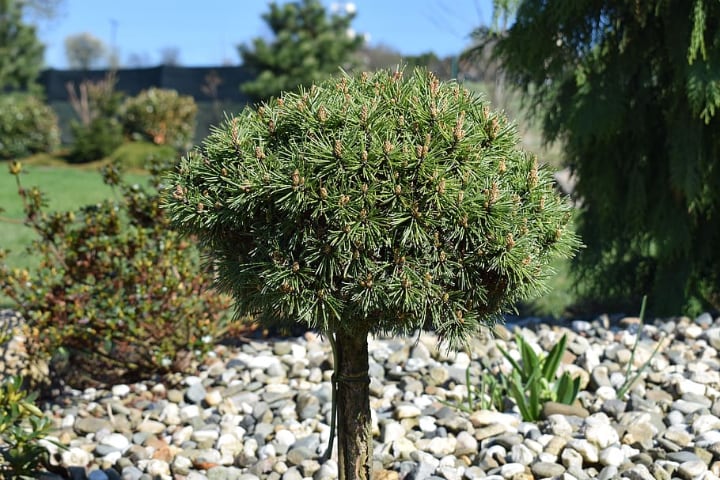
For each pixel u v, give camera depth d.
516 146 2.48
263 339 5.04
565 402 3.55
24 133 20.16
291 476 3.11
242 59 20.02
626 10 4.91
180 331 4.36
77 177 16.50
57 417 3.96
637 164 5.18
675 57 4.68
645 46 5.00
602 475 2.88
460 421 3.40
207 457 3.31
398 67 2.42
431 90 2.28
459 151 2.16
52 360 4.37
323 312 2.14
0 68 29.91
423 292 2.13
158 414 3.88
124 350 4.30
